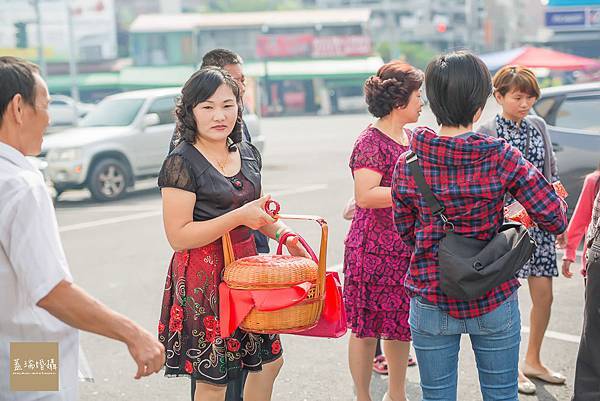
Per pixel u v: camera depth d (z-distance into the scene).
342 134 27.92
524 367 4.77
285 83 53.59
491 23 49.78
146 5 66.19
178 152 3.25
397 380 4.23
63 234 9.95
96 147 12.79
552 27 31.81
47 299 2.23
